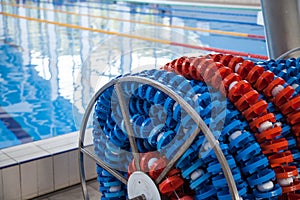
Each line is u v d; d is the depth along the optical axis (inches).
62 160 103.9
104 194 70.9
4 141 139.5
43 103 175.3
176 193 57.5
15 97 182.2
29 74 213.8
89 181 108.3
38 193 101.7
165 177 56.9
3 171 95.7
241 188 54.5
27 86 195.8
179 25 341.7
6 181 96.4
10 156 101.6
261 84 61.4
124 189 69.1
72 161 105.4
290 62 70.8
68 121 156.9
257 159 55.6
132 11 406.6
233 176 53.6
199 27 332.8
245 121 57.6
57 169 103.5
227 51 262.5
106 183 68.5
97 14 393.7
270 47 104.4
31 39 293.7
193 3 426.3
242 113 57.4
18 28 329.4
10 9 413.7
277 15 99.7
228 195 53.7
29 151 104.7
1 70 220.1
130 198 62.5
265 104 56.6
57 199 100.3
